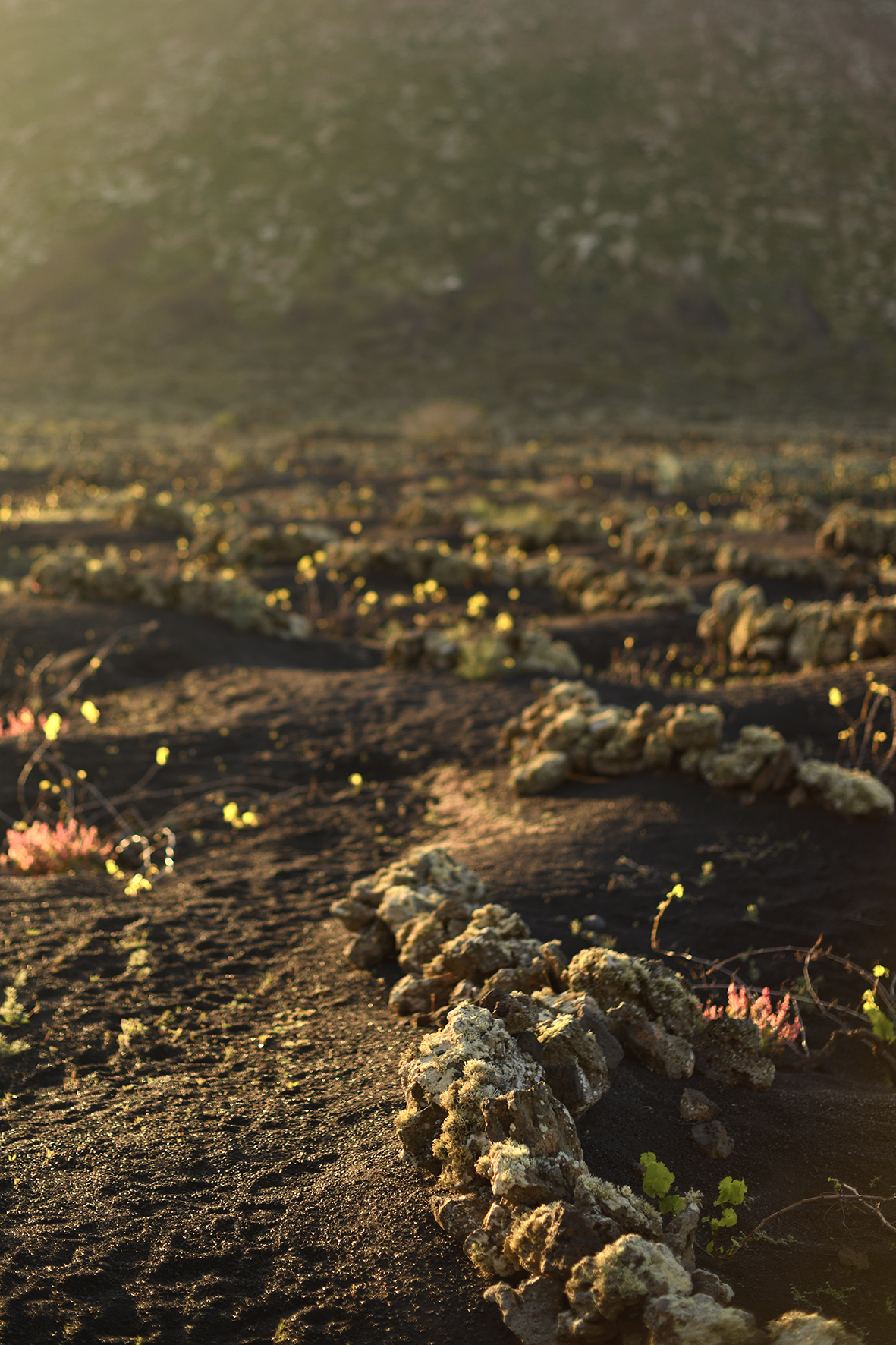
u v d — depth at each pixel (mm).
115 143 94438
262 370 65625
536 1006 3293
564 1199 2473
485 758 7223
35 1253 2549
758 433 46781
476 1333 2328
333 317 72875
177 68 104438
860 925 4594
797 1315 2201
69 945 4543
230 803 6707
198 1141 3057
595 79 101312
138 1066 3557
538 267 77875
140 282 78250
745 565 14680
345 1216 2697
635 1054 3332
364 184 86375
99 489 27188
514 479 29406
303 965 4375
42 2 121188
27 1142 3059
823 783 5594
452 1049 2895
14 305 77000
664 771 6375
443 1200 2617
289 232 81625
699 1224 2658
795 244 83438
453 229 81312
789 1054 3598
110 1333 2324
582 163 89500
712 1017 3611
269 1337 2338
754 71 106750
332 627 12719
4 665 10188
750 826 5559
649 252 79188
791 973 4289
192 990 4148
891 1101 3297
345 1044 3646
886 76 109250
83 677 9812
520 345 68438
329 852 5898
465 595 14211
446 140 91062
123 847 6070
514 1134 2605
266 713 8414
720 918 4672
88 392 62125
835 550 15797
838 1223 2688
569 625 11977
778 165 93312
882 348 71500
